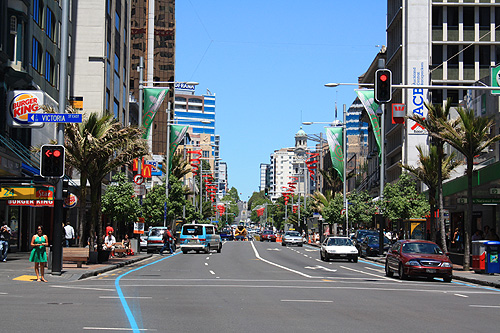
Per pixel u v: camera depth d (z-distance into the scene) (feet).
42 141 142.72
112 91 207.51
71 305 49.96
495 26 210.18
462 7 211.00
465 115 100.78
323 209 247.91
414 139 206.39
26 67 126.11
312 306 52.49
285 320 43.50
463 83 209.46
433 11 211.61
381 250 149.69
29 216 138.10
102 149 101.96
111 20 207.82
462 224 166.09
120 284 71.61
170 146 199.41
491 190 117.08
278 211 554.87
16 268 88.69
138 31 369.71
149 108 147.33
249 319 43.70
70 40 178.81
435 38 211.00
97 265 102.22
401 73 222.89
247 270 104.12
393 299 59.77
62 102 78.95
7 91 120.88
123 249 132.26
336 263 133.59
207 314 46.11
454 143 101.81
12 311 45.83
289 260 142.10
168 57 417.08
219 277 86.63
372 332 38.83
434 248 90.63
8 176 109.60
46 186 107.34
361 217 206.39
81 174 104.78
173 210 216.33
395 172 238.89
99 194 111.65
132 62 366.43
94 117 103.55
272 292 64.75
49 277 77.51
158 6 419.13
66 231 123.24
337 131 191.42
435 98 212.02
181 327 39.42
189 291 64.59
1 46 114.52
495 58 211.00
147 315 44.73
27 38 126.41
